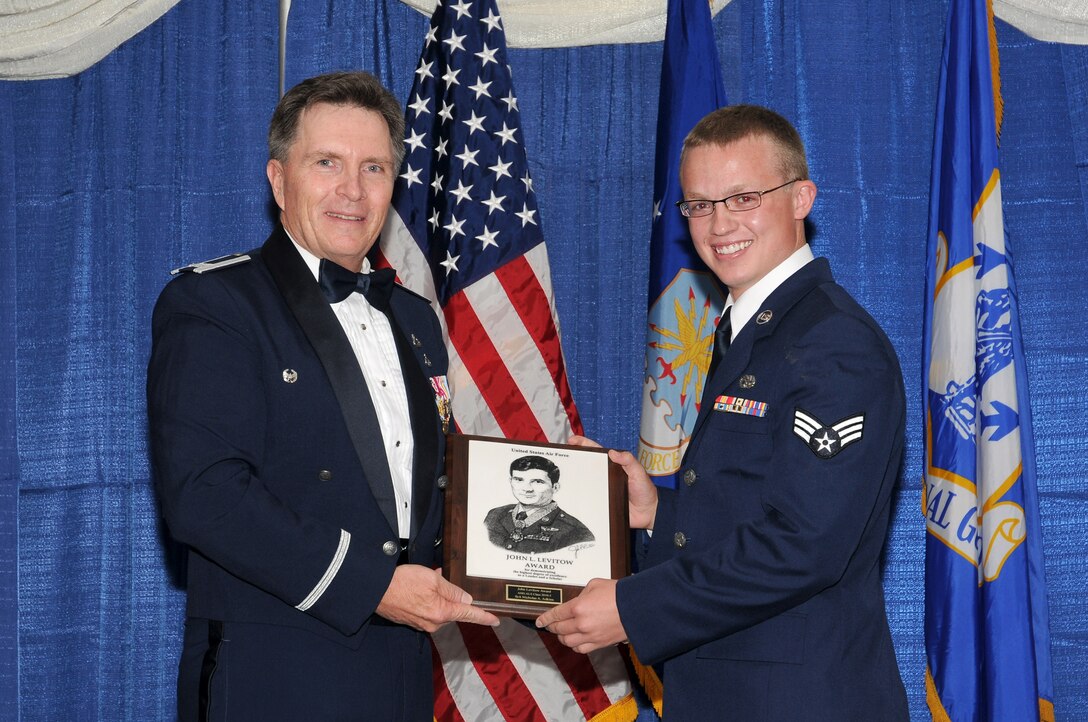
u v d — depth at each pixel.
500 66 3.97
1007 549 3.59
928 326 3.83
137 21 4.24
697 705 2.44
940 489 3.69
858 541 2.36
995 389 3.65
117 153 4.24
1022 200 4.25
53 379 4.19
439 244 3.82
